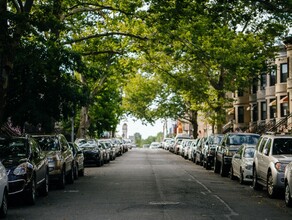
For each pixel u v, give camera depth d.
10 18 16.72
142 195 15.98
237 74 34.91
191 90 39.25
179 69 39.25
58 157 17.97
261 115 50.09
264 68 36.16
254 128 48.88
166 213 11.98
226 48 28.89
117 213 12.02
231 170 22.48
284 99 41.25
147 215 11.66
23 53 19.52
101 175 25.12
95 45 32.19
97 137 54.28
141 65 39.41
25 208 13.03
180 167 32.56
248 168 19.59
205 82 39.62
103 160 35.28
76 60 21.20
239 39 32.62
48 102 23.36
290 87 39.97
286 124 37.84
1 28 16.70
